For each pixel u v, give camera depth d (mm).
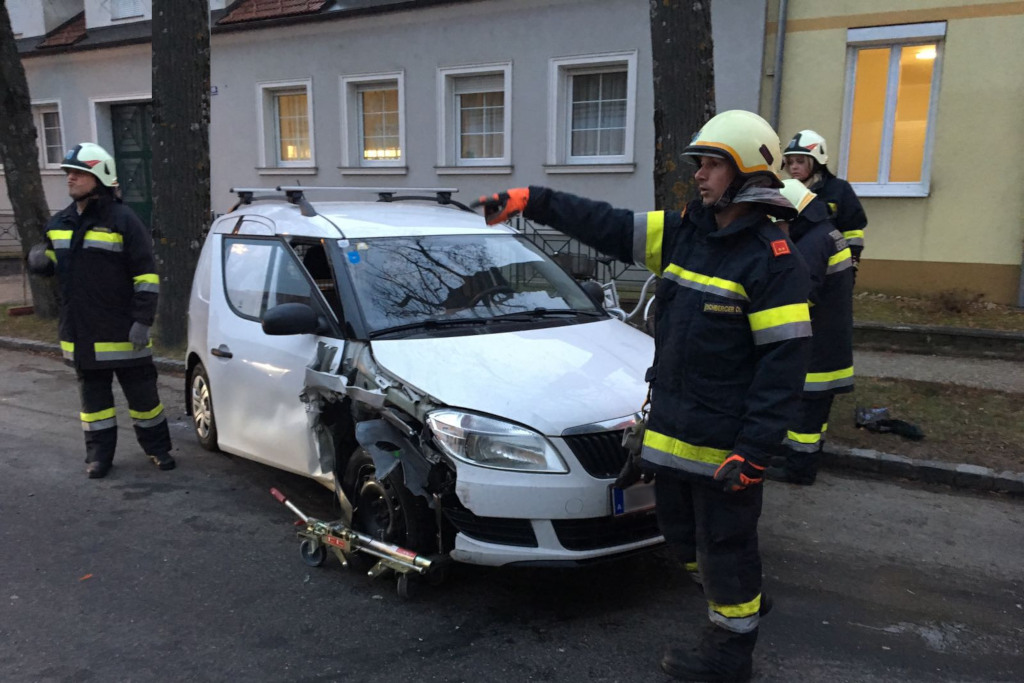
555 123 11133
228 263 5133
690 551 2982
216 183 14609
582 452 3244
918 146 9281
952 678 2992
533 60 11117
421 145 12328
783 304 2500
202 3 8094
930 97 9086
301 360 4180
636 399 3492
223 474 5250
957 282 9047
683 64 5855
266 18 13117
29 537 4301
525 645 3197
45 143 17375
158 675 3012
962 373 7070
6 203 17750
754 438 2510
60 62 16250
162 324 8766
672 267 2756
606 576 3793
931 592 3658
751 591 2820
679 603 3533
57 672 3037
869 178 9617
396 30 12164
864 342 8047
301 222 4629
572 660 3090
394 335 3855
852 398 6387
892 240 9328
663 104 5977
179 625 3379
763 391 2512
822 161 4996
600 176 10922
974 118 8688
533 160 11406
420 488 3332
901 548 4113
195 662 3098
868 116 9453
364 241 4355
